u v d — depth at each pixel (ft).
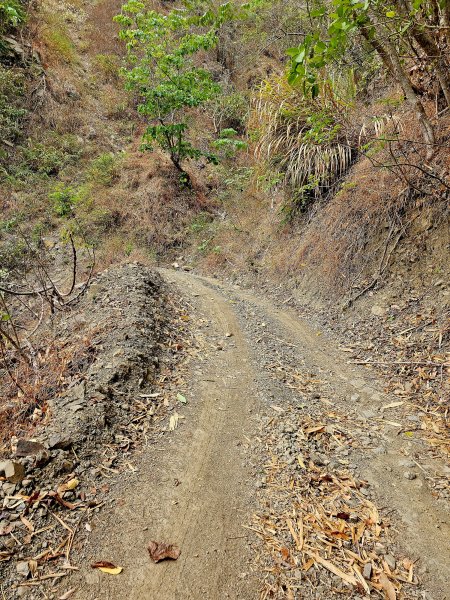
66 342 13.35
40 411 10.07
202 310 17.53
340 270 17.65
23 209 29.37
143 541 6.97
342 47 10.23
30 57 37.83
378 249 16.52
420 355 12.34
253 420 10.30
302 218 22.85
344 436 9.82
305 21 30.96
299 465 8.72
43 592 6.08
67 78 39.52
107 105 40.57
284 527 7.30
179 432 9.70
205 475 8.46
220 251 27.09
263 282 22.29
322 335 15.65
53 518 7.18
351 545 6.98
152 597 6.10
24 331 16.56
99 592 6.14
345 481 8.38
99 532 7.07
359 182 18.22
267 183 23.72
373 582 6.36
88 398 9.89
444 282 13.75
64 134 35.76
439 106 15.85
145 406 10.35
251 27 45.32
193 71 32.17
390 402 11.10
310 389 11.99
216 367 12.80
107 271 18.78
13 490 7.43
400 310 14.37
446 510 7.70
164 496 7.88
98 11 48.85
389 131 17.04
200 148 38.52
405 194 16.07
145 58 31.45
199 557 6.73
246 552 6.83
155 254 28.96
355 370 12.92
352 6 6.70
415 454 9.13
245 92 43.60
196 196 33.14
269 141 22.41
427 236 15.05
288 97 21.29
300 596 6.14
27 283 22.79
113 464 8.53
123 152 36.17
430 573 6.52
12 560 6.44
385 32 11.17
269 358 13.71
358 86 21.93
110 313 14.44
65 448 8.48
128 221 30.45
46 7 45.29
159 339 13.50
